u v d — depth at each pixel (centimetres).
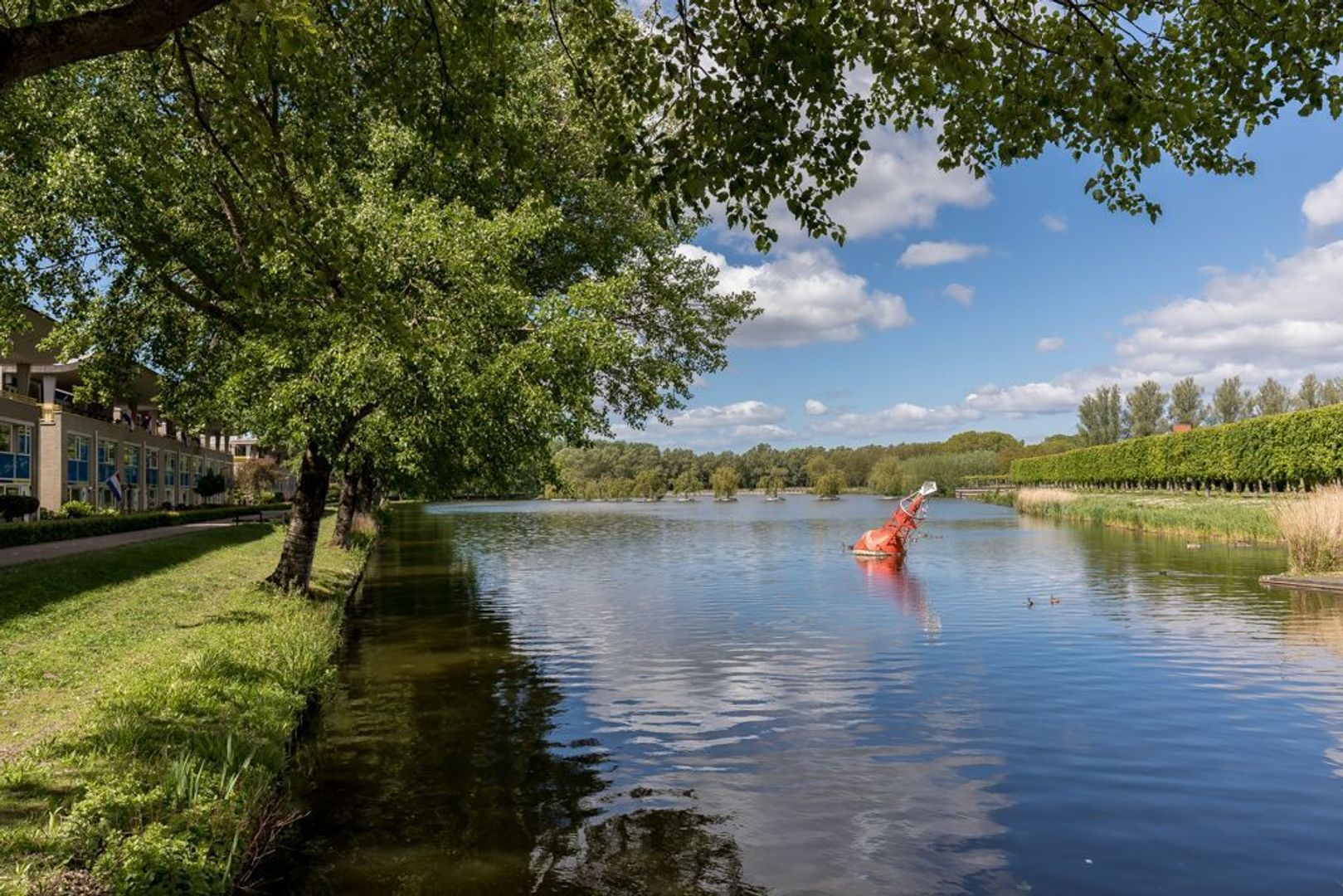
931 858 617
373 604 2022
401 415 1412
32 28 427
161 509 5253
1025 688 1135
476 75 691
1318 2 534
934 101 616
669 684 1184
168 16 445
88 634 1185
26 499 3359
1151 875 589
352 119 1238
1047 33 587
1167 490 6234
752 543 4097
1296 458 4194
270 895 553
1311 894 561
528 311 1373
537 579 2562
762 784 777
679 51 582
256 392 1414
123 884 463
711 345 2141
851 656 1360
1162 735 919
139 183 1207
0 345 1341
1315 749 866
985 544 3591
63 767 634
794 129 561
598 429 1639
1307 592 2002
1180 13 593
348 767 828
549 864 604
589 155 1656
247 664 992
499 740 918
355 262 777
